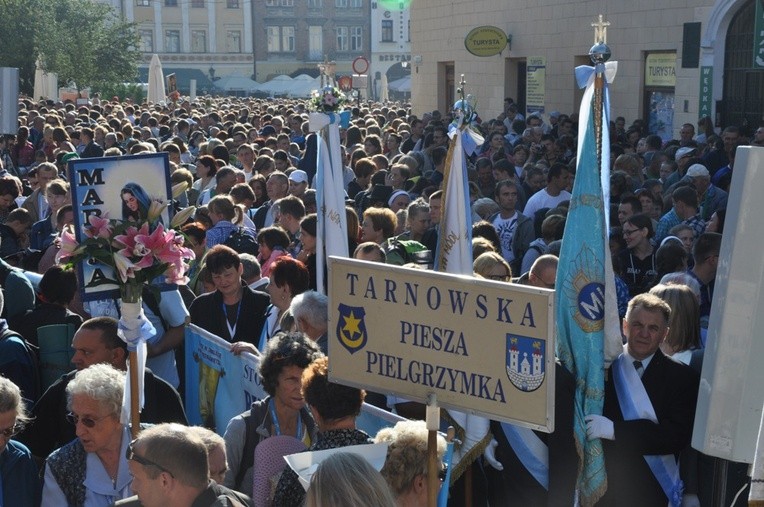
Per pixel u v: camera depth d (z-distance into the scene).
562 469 4.72
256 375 5.72
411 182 12.24
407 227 9.14
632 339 4.91
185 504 3.51
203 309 7.02
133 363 4.44
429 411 3.72
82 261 4.89
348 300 3.90
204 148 15.84
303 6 77.00
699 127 18.19
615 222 9.62
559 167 10.84
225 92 72.88
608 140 4.92
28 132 21.06
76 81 46.12
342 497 3.10
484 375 3.62
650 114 22.44
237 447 4.71
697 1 20.61
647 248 8.09
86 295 4.91
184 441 3.53
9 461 4.38
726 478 4.28
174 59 76.19
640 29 22.31
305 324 5.68
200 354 6.63
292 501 3.90
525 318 3.51
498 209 10.23
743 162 3.47
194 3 75.94
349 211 8.59
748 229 3.47
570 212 4.82
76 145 20.17
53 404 5.22
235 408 6.09
